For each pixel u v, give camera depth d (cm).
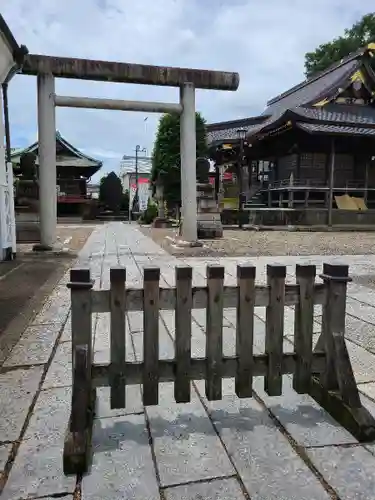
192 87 878
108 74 825
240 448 191
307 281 220
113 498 158
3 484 165
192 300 212
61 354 303
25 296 474
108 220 3691
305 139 1930
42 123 805
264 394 246
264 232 1638
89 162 3281
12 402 232
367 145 1988
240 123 2817
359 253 886
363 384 259
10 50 701
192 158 907
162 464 179
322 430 207
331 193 1845
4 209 743
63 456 171
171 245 988
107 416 219
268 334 222
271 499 159
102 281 561
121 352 205
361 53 2034
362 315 410
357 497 160
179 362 214
